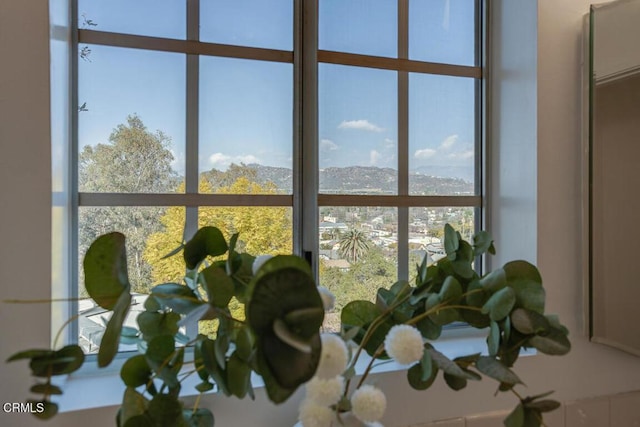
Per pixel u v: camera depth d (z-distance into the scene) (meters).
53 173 0.64
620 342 0.87
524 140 0.88
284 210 0.88
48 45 0.63
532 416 0.54
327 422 0.51
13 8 0.61
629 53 0.88
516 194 0.90
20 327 0.61
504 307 0.56
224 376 0.50
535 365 0.82
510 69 0.92
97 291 0.50
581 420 0.84
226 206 0.84
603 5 0.86
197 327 0.81
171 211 0.81
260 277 0.39
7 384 0.60
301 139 0.89
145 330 0.60
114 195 0.78
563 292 0.85
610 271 0.87
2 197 0.61
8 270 0.61
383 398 0.52
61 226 0.70
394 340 0.52
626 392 0.88
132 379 0.53
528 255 0.86
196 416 0.58
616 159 0.87
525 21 0.87
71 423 0.60
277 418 0.69
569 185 0.86
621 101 0.88
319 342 0.41
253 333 0.39
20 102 0.61
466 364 0.58
